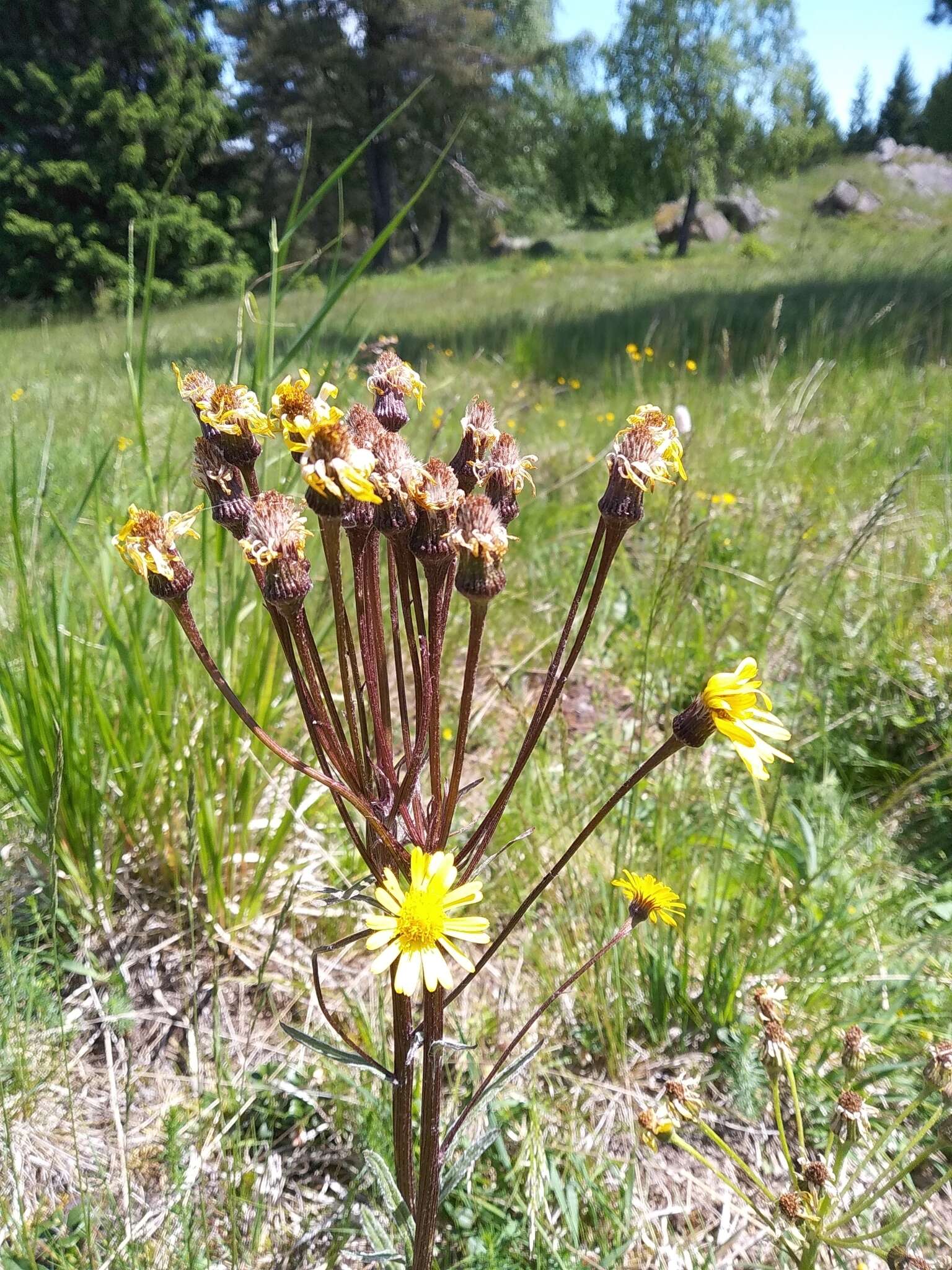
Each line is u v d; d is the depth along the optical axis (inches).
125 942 14.8
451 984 6.8
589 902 14.8
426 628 8.1
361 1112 12.0
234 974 14.6
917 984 14.4
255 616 15.2
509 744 19.6
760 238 207.2
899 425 35.5
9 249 175.3
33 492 25.7
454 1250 11.1
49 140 190.4
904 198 218.1
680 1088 10.1
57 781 11.3
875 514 17.4
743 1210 12.0
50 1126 12.1
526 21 244.2
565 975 14.3
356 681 8.0
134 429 36.3
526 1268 10.9
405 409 8.5
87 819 14.6
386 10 203.9
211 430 7.5
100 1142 12.2
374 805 8.0
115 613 16.9
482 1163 12.1
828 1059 13.6
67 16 196.5
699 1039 14.1
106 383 50.6
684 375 41.2
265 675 15.3
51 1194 11.4
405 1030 8.4
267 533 6.8
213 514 7.6
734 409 38.2
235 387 7.5
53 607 14.8
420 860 7.0
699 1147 12.8
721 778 18.9
